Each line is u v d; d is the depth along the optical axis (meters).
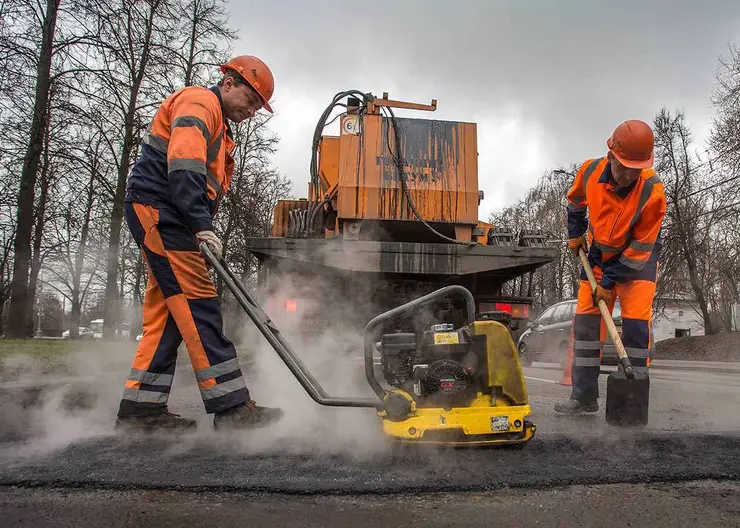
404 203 6.76
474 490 1.98
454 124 6.95
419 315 4.40
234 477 2.00
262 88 3.09
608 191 3.49
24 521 1.62
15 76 10.80
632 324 3.53
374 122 6.84
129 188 2.83
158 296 2.86
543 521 1.70
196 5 14.38
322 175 7.64
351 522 1.67
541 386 6.19
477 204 6.89
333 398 2.51
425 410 2.45
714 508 1.83
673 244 23.28
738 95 18.55
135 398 2.75
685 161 23.41
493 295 7.48
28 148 11.99
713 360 18.44
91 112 12.12
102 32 11.75
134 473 2.03
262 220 20.75
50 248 18.52
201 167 2.71
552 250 6.60
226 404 2.73
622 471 2.18
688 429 3.12
